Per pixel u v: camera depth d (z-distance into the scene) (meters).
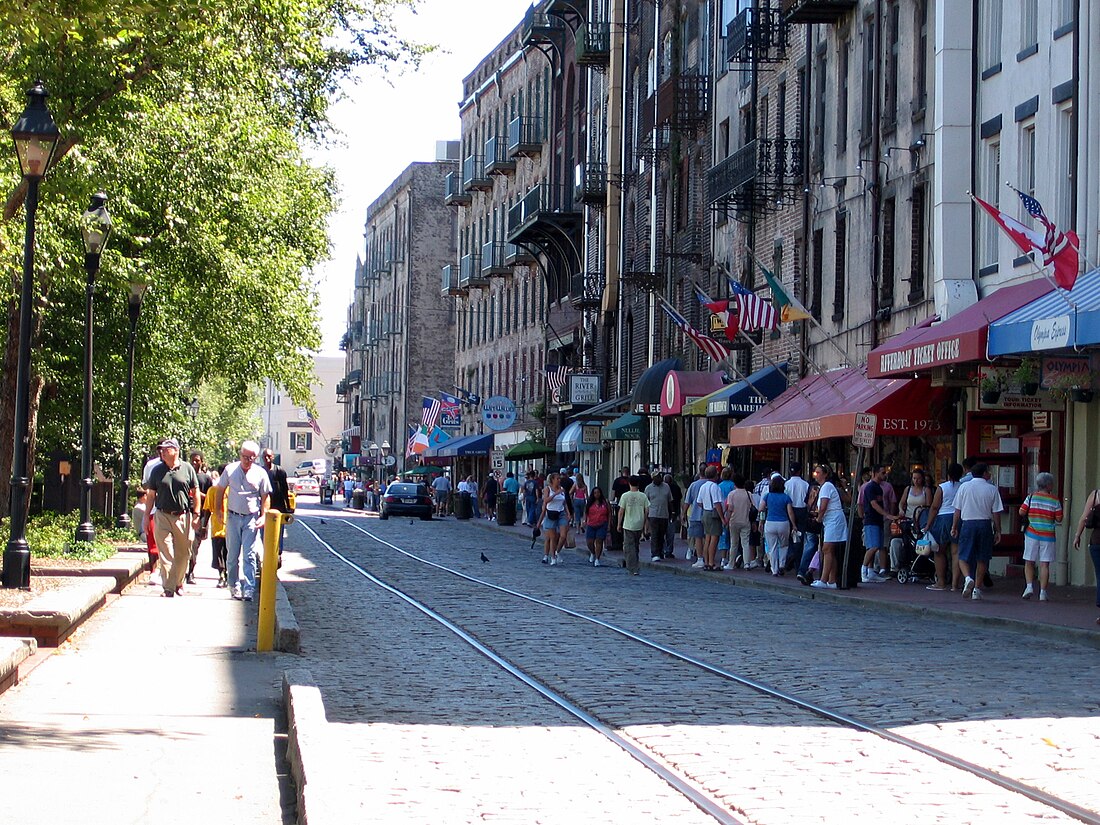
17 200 21.06
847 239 34.06
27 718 10.38
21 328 16.86
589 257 59.44
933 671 14.03
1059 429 25.73
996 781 8.59
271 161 29.41
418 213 99.81
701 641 16.70
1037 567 25.81
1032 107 26.17
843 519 24.89
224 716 10.86
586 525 33.75
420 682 12.90
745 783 8.46
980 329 23.36
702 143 45.66
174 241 28.88
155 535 20.31
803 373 36.66
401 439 100.88
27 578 16.27
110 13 14.68
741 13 39.34
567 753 9.45
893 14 31.88
